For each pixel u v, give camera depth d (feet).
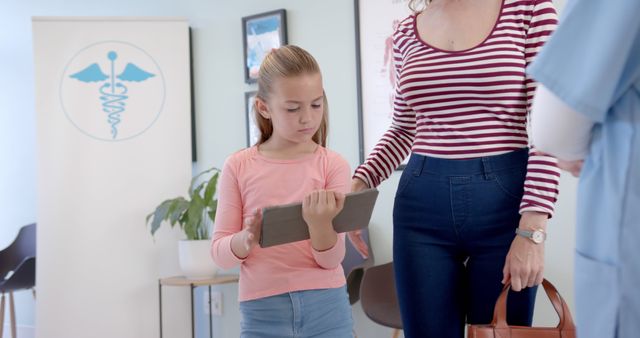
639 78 2.65
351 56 10.77
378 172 5.62
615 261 2.62
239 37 11.94
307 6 11.23
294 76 4.82
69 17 11.66
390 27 10.34
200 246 10.55
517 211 4.58
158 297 11.29
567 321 4.67
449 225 4.75
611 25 2.58
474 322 4.84
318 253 4.71
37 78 11.57
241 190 5.11
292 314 4.85
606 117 2.74
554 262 8.86
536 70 2.75
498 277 4.65
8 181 14.67
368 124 10.55
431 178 4.81
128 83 11.64
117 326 11.24
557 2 8.87
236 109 11.95
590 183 2.80
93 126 11.54
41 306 11.21
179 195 11.50
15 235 14.52
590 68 2.62
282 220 4.42
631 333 2.57
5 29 14.74
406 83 4.93
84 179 11.45
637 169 2.60
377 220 10.44
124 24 11.70
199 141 12.41
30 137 14.32
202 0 12.35
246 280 5.00
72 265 11.30
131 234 11.39
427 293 4.87
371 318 8.53
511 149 4.63
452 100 4.73
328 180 5.13
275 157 5.14
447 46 4.87
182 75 11.71
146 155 11.54
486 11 4.82
